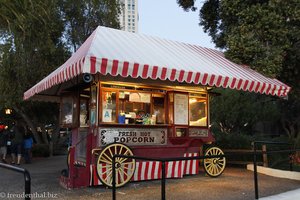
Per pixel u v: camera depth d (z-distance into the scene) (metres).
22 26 8.20
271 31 11.63
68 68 8.16
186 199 7.53
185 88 10.39
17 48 18.36
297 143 12.54
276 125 28.81
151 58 8.70
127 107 9.30
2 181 10.32
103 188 8.70
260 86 10.30
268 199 7.45
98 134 8.75
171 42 11.27
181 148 10.15
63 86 10.96
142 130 9.43
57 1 19.47
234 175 10.86
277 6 11.66
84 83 9.72
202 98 10.73
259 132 29.61
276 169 11.12
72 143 10.33
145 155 9.41
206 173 10.66
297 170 11.70
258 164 12.49
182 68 8.75
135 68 7.92
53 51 18.41
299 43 11.91
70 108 10.45
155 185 9.05
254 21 11.89
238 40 11.82
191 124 10.41
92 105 9.07
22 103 19.62
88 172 8.77
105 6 21.58
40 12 10.93
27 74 18.80
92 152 8.80
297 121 23.41
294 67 12.51
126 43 9.33
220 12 13.91
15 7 7.91
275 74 11.42
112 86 9.08
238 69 10.97
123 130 9.11
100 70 7.52
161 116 9.92
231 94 26.52
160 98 9.95
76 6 20.67
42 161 17.86
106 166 8.64
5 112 24.02
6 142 16.89
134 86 9.46
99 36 9.02
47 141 24.44
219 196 7.79
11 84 18.97
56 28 19.30
